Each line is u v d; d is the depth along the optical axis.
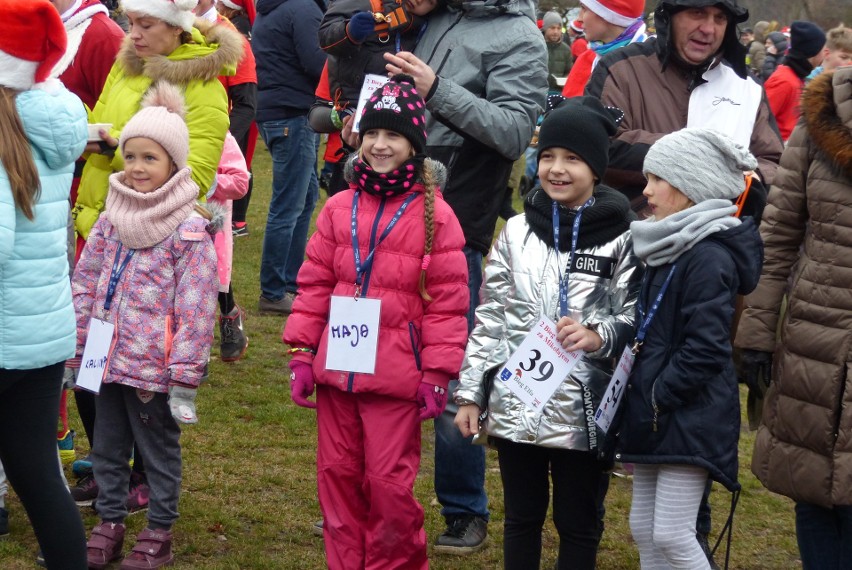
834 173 3.94
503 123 4.63
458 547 4.84
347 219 4.10
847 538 4.02
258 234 11.22
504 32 4.78
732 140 3.82
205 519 4.93
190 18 4.96
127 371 4.36
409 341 4.03
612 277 3.90
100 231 4.50
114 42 5.41
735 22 4.72
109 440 4.51
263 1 8.22
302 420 6.31
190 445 5.80
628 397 3.81
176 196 4.40
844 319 3.93
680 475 3.77
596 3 5.75
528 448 3.98
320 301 4.17
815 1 31.19
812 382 3.98
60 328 3.65
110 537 4.48
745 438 6.83
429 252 4.00
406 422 4.06
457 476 4.84
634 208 4.76
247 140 8.61
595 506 3.98
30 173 3.46
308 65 7.95
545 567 4.82
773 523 5.57
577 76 7.70
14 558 4.48
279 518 5.02
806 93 4.01
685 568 3.80
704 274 3.67
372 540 4.07
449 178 4.78
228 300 6.84
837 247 3.95
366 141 4.06
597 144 3.90
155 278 4.38
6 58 3.44
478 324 4.01
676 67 4.79
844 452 3.93
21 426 3.66
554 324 3.81
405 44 4.89
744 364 4.27
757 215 4.59
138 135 4.38
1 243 3.38
